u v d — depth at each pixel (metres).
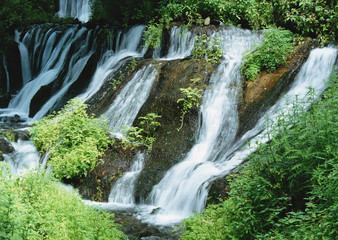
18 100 16.72
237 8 13.72
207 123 9.81
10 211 4.87
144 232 6.86
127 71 12.62
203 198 7.33
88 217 5.91
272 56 10.41
